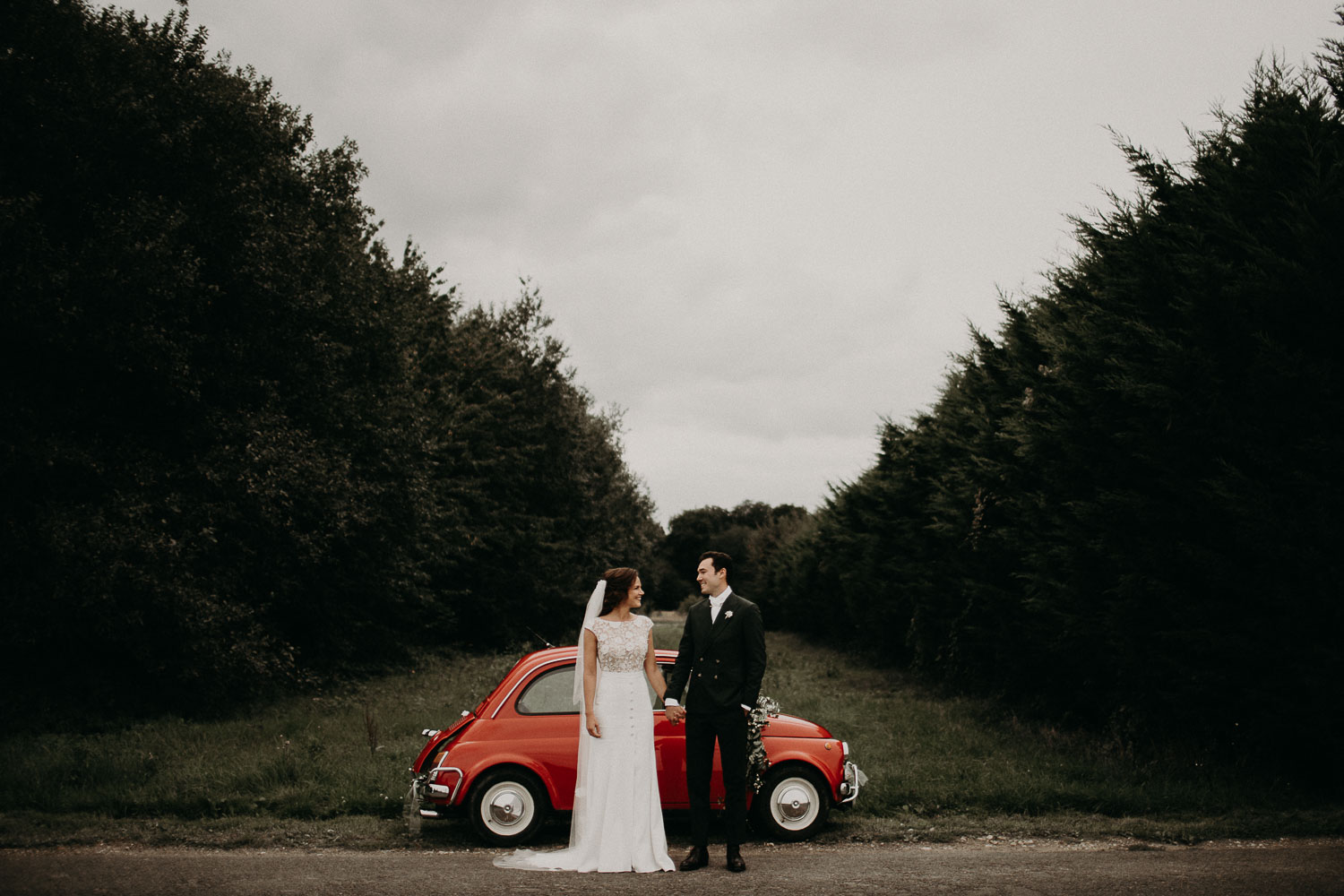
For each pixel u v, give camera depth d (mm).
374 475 19594
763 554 57656
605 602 6402
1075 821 7625
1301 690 8578
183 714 13773
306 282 17172
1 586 12195
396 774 8711
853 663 27562
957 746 10852
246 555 15578
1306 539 8266
